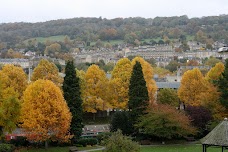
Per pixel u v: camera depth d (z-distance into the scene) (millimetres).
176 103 126250
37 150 86750
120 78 112188
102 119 124125
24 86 108438
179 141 101000
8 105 81812
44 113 81875
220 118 103312
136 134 101062
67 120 83875
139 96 101750
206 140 61969
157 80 193625
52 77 119562
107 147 72000
